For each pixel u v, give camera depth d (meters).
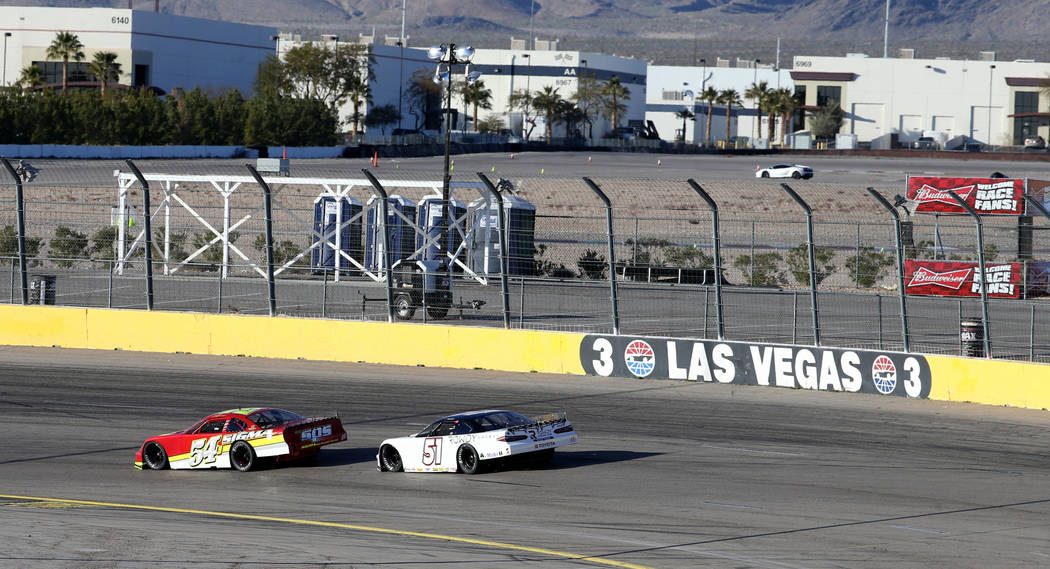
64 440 88.25
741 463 78.00
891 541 57.69
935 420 92.94
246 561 53.94
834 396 104.38
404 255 191.12
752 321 143.62
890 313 152.38
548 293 170.88
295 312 148.38
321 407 99.75
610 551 55.84
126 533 60.00
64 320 133.38
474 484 72.31
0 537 59.03
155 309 146.50
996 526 60.97
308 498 69.19
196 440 79.19
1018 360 107.75
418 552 55.62
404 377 114.25
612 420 94.00
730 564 53.41
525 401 102.31
